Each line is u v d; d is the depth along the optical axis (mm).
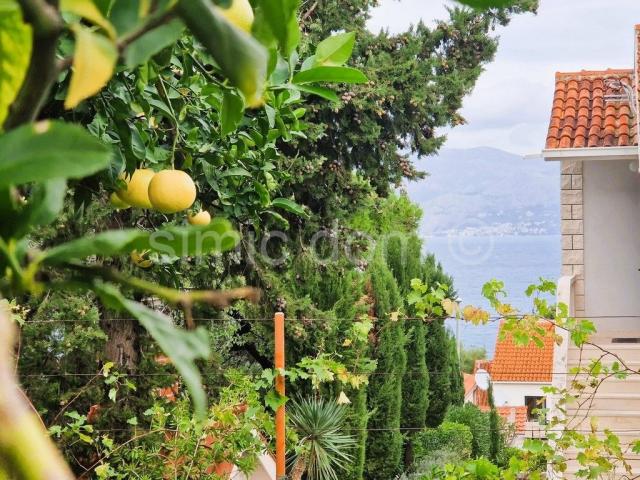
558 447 6668
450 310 6828
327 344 13453
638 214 13203
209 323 11750
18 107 577
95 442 7836
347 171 13758
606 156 12133
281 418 8117
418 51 14648
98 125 2572
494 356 28297
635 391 11031
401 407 17922
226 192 3869
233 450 7688
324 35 14180
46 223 575
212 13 575
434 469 6570
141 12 590
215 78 2637
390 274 16391
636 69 12422
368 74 13898
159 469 7578
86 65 527
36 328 10414
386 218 18812
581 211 13258
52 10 557
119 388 10633
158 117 3125
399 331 16078
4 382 427
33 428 423
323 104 13156
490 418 17094
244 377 8172
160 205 1877
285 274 13109
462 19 15109
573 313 12867
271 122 2711
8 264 559
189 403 8438
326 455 10398
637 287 13125
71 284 571
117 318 10961
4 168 465
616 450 6605
